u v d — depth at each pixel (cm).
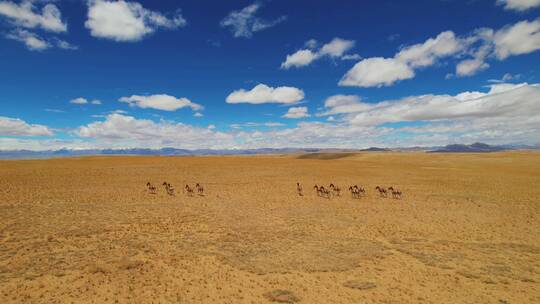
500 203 3719
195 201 3738
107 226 2520
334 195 4294
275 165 8462
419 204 3684
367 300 1380
